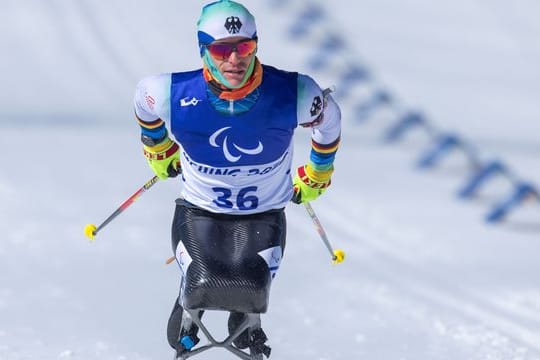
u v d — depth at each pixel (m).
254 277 12.91
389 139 54.91
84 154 46.25
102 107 60.28
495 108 64.00
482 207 40.78
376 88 66.69
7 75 65.44
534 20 88.12
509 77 72.62
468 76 71.81
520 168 49.94
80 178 40.50
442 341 20.05
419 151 52.69
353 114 60.75
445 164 49.66
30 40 73.75
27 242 29.11
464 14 89.06
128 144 49.75
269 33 77.81
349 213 37.22
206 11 12.58
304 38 77.38
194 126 13.02
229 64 12.42
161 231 31.36
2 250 27.91
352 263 28.86
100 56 71.81
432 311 23.12
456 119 60.78
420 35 82.00
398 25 84.12
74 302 22.27
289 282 25.47
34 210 34.00
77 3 82.94
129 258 27.41
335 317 21.98
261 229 13.68
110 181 40.16
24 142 48.69
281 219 14.06
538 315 24.11
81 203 35.62
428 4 91.44
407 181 45.03
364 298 24.16
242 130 13.00
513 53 79.31
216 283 12.80
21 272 25.28
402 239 33.59
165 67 70.75
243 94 12.73
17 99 60.47
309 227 34.16
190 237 13.49
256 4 84.94
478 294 26.12
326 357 18.58
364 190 42.00
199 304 12.98
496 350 19.36
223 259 13.12
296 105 13.04
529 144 56.00
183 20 82.06
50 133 51.78
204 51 12.59
